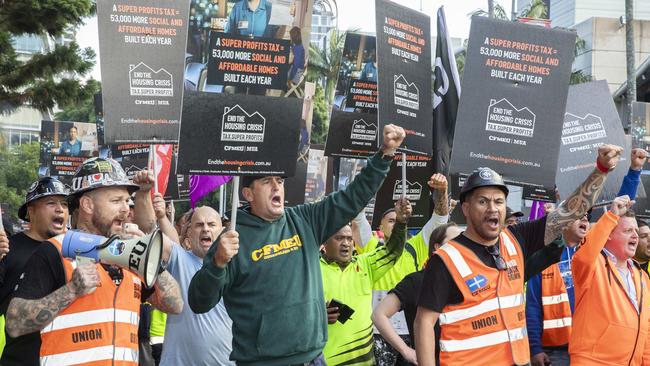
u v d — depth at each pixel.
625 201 6.44
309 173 14.45
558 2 87.94
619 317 6.66
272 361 5.14
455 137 7.34
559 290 7.60
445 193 7.93
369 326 7.27
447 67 9.45
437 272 5.40
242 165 5.26
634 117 10.41
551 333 7.60
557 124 7.46
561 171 8.48
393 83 7.73
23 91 20.03
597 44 57.84
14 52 19.72
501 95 7.39
